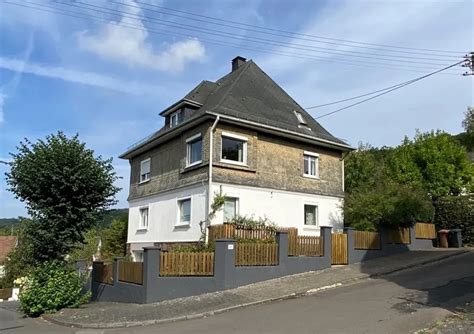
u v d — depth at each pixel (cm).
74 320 1309
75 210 1670
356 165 3112
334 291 1423
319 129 2639
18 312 1806
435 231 2570
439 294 1254
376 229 2152
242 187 2148
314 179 2462
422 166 3069
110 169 1744
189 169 2222
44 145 1659
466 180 2997
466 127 3127
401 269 1778
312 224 2430
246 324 1058
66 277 1605
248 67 2731
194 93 2577
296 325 1009
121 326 1178
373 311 1092
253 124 2181
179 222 2297
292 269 1738
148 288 1477
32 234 1628
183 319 1198
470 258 1972
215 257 1555
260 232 1853
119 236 3123
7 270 3609
